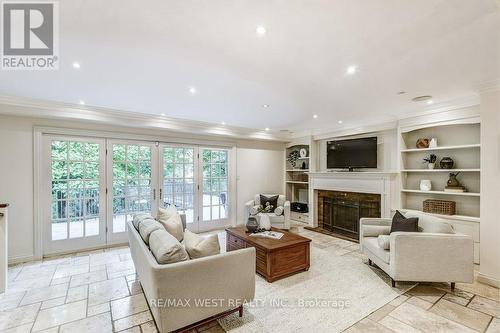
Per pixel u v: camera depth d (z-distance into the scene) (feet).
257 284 9.34
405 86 9.41
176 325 5.90
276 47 6.50
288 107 12.50
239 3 4.76
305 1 4.70
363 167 16.12
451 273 8.56
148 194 15.65
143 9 4.94
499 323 6.96
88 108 12.39
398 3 4.76
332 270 10.65
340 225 17.57
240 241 11.32
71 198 13.23
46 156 12.54
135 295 8.52
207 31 5.76
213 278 6.41
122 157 14.78
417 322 7.00
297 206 21.12
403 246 8.69
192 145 17.48
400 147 13.94
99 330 6.65
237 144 19.66
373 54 6.89
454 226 11.58
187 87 9.50
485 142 9.35
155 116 14.40
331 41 6.21
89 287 9.11
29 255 11.93
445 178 13.04
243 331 6.61
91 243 13.71
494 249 9.16
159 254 6.19
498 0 4.65
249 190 20.33
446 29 5.66
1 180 11.46
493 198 9.18
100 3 4.76
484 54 6.87
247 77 8.52
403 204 14.23
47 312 7.50
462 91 9.97
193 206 17.53
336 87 9.52
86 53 6.77
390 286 9.17
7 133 11.58
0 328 6.74
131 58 7.09
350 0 4.66
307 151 20.98
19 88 9.59
